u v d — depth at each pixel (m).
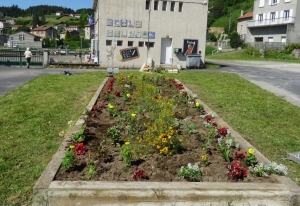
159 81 13.89
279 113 9.71
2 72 20.08
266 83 16.44
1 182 4.73
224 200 4.25
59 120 8.14
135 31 24.19
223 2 118.00
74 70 22.41
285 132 7.67
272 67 28.34
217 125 7.34
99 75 18.06
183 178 4.57
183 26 25.03
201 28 25.45
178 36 25.06
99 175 4.59
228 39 75.19
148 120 7.19
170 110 7.98
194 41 25.44
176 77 17.41
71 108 9.51
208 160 5.27
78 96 11.42
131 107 8.70
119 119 7.51
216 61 39.31
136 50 24.41
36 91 12.40
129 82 12.98
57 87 13.40
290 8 53.44
